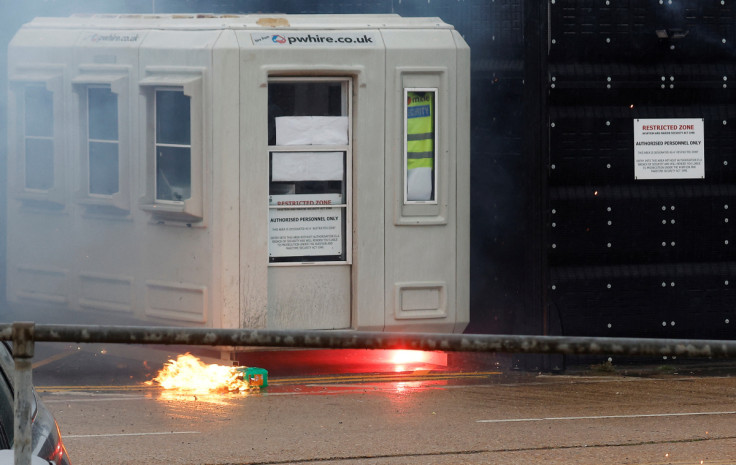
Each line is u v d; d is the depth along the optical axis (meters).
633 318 21.89
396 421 16.33
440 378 20.67
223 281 20.05
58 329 7.25
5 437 7.73
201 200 20.22
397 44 20.73
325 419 16.48
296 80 20.38
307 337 7.27
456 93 21.08
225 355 20.47
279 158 20.44
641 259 21.95
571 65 21.28
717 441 14.99
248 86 19.97
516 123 21.34
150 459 13.73
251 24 20.30
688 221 22.12
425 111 21.00
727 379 20.67
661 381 20.41
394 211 20.88
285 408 17.36
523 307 21.34
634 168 21.80
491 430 15.67
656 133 21.83
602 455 14.12
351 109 20.75
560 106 21.36
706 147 22.14
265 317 20.31
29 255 23.28
